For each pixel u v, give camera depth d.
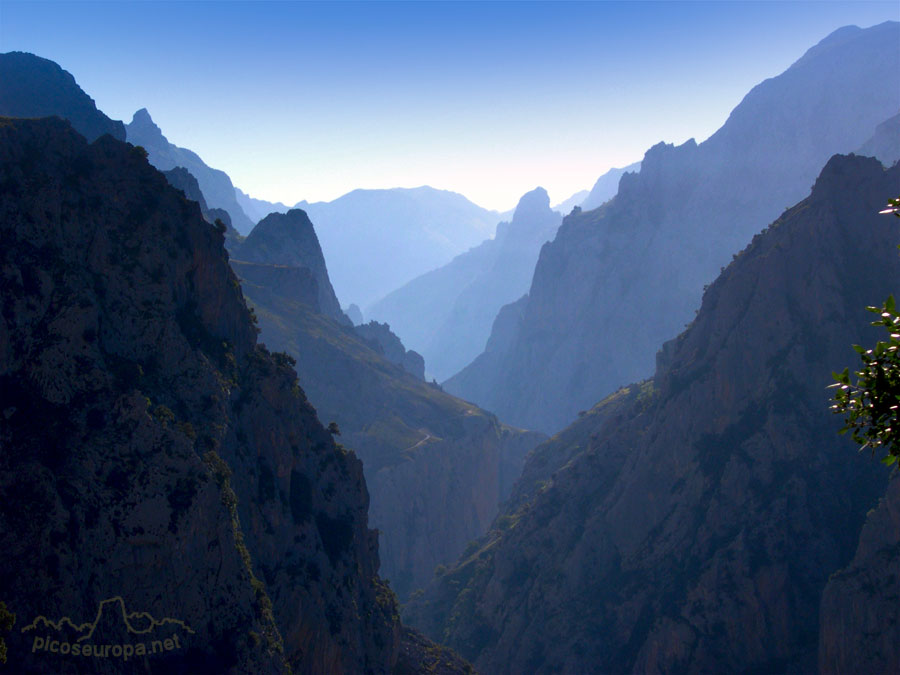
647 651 113.88
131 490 56.06
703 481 123.56
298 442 83.12
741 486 118.50
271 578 69.81
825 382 121.00
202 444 64.31
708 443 126.88
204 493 59.66
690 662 108.81
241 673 58.03
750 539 112.81
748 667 106.38
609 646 121.19
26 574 49.56
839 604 95.94
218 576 60.00
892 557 93.50
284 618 68.94
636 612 121.00
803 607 107.56
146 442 58.59
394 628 90.56
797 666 103.25
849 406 27.06
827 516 113.06
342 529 84.88
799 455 117.38
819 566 109.62
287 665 64.12
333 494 86.62
